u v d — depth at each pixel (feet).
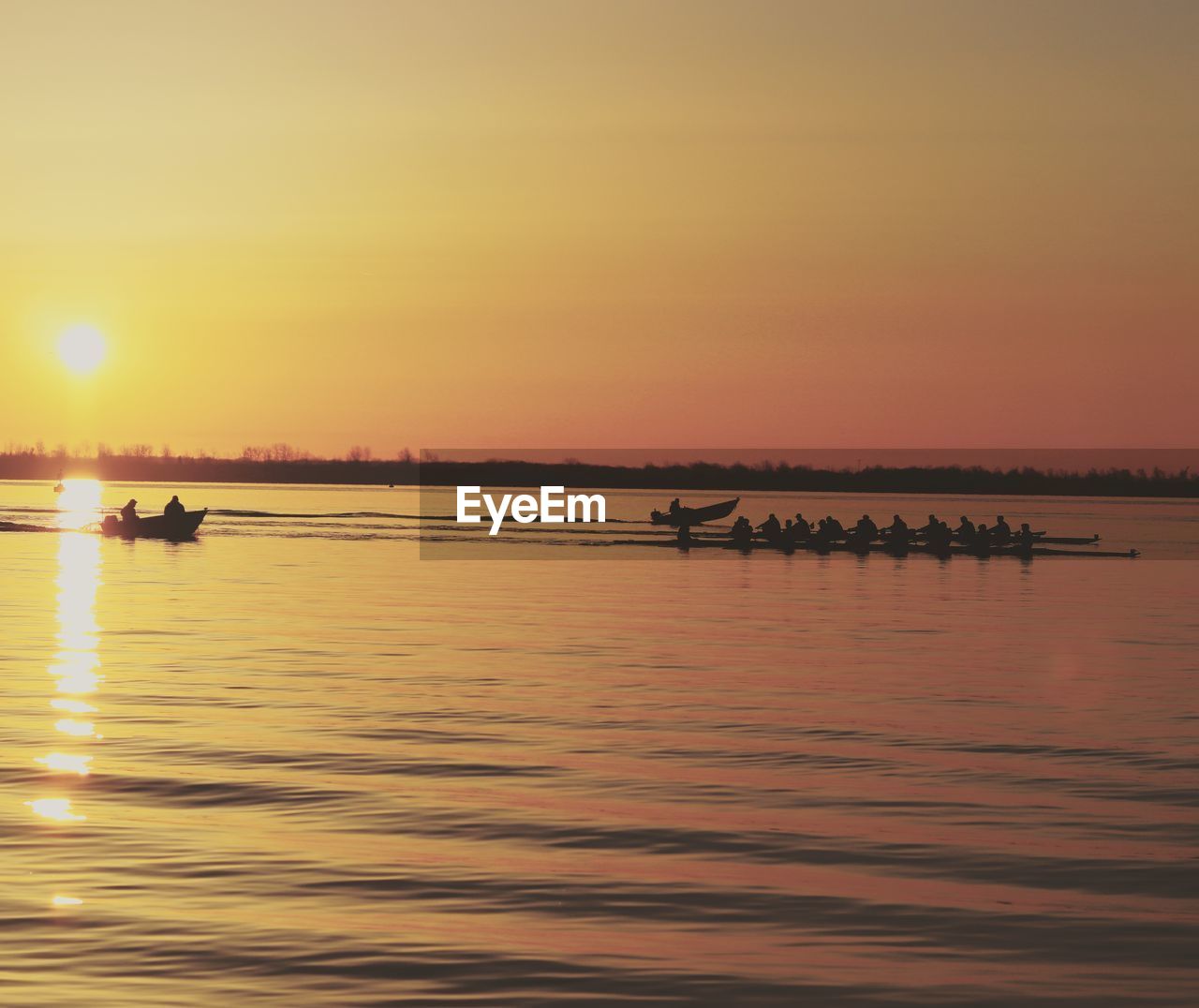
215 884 55.88
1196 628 154.30
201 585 203.62
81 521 426.10
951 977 46.96
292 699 99.14
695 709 96.94
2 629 143.13
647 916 52.95
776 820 67.05
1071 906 54.44
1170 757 81.92
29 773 74.38
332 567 247.50
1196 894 56.03
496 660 121.90
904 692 105.60
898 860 60.44
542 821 66.28
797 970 47.55
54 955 47.93
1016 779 75.92
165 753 79.82
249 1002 44.11
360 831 64.23
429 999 44.70
